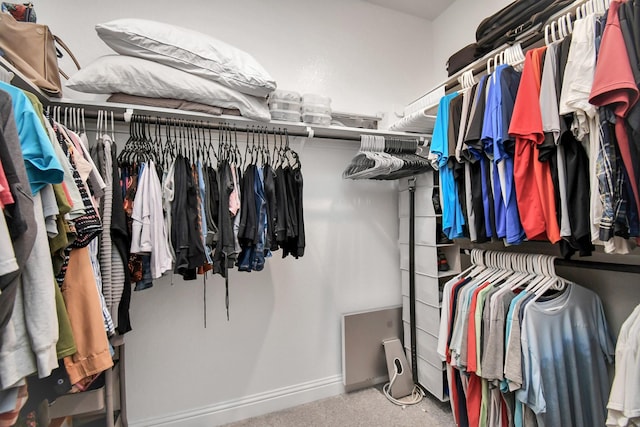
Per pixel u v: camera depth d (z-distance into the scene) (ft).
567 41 3.39
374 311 7.06
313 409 6.29
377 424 5.75
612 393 3.48
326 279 6.93
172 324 5.67
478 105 4.25
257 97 5.38
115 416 4.98
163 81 4.64
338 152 7.11
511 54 4.51
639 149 2.75
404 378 6.73
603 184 2.99
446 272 6.65
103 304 3.48
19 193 2.11
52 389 2.96
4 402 2.18
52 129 2.93
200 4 6.07
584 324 4.24
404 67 8.07
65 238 2.70
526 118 3.61
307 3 7.05
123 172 4.33
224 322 6.01
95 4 5.42
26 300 2.27
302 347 6.64
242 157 6.30
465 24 7.43
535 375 3.88
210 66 4.89
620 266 3.94
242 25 6.40
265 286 6.36
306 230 6.79
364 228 7.34
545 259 4.63
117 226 3.84
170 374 5.63
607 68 2.81
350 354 6.75
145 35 4.55
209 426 5.78
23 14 4.14
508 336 4.18
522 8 4.52
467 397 4.95
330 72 7.24
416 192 6.86
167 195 4.40
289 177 5.38
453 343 5.06
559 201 3.54
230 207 4.71
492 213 4.37
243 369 6.13
